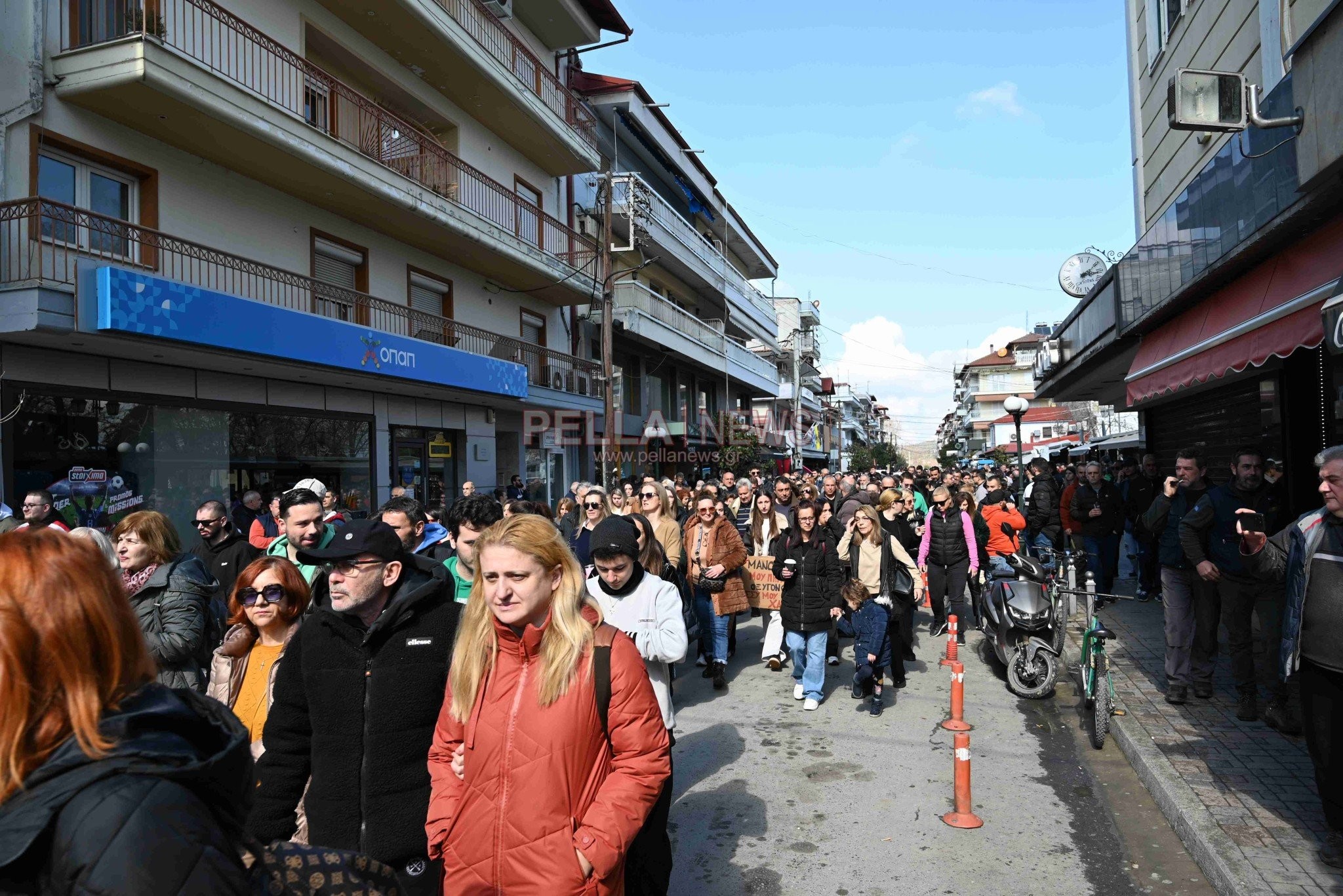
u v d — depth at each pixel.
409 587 2.89
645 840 2.75
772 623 8.74
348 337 13.12
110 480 10.80
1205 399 10.46
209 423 12.40
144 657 1.33
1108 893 3.96
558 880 2.24
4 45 9.72
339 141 13.09
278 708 2.83
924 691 7.77
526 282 20.58
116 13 10.67
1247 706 5.98
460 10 17.05
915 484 18.34
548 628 2.44
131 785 1.15
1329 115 5.05
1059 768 5.68
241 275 12.83
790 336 60.72
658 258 29.09
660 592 4.60
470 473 19.22
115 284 9.26
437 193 16.20
